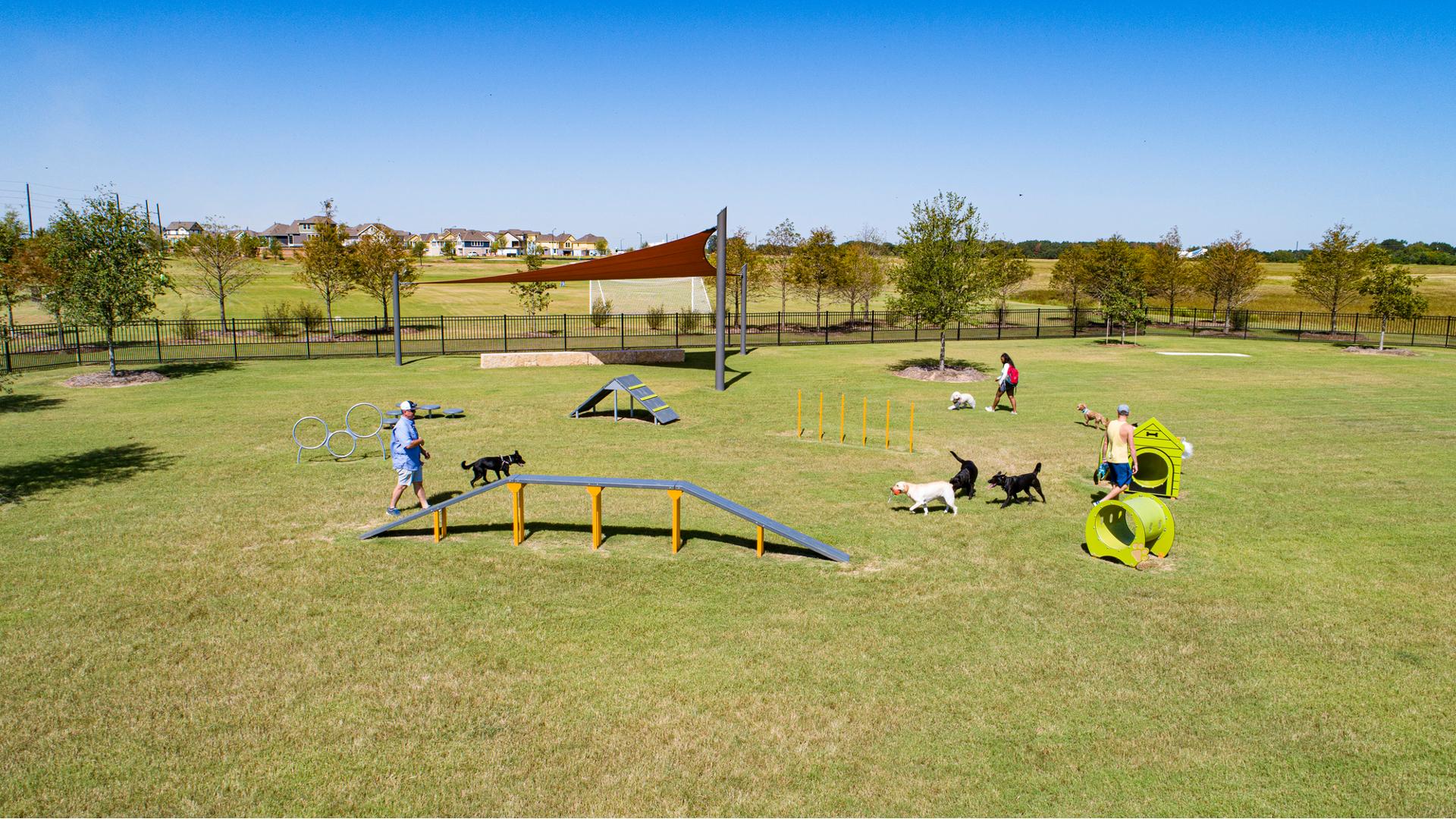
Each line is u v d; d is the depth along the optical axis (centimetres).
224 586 898
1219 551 1032
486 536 1072
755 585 910
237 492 1270
